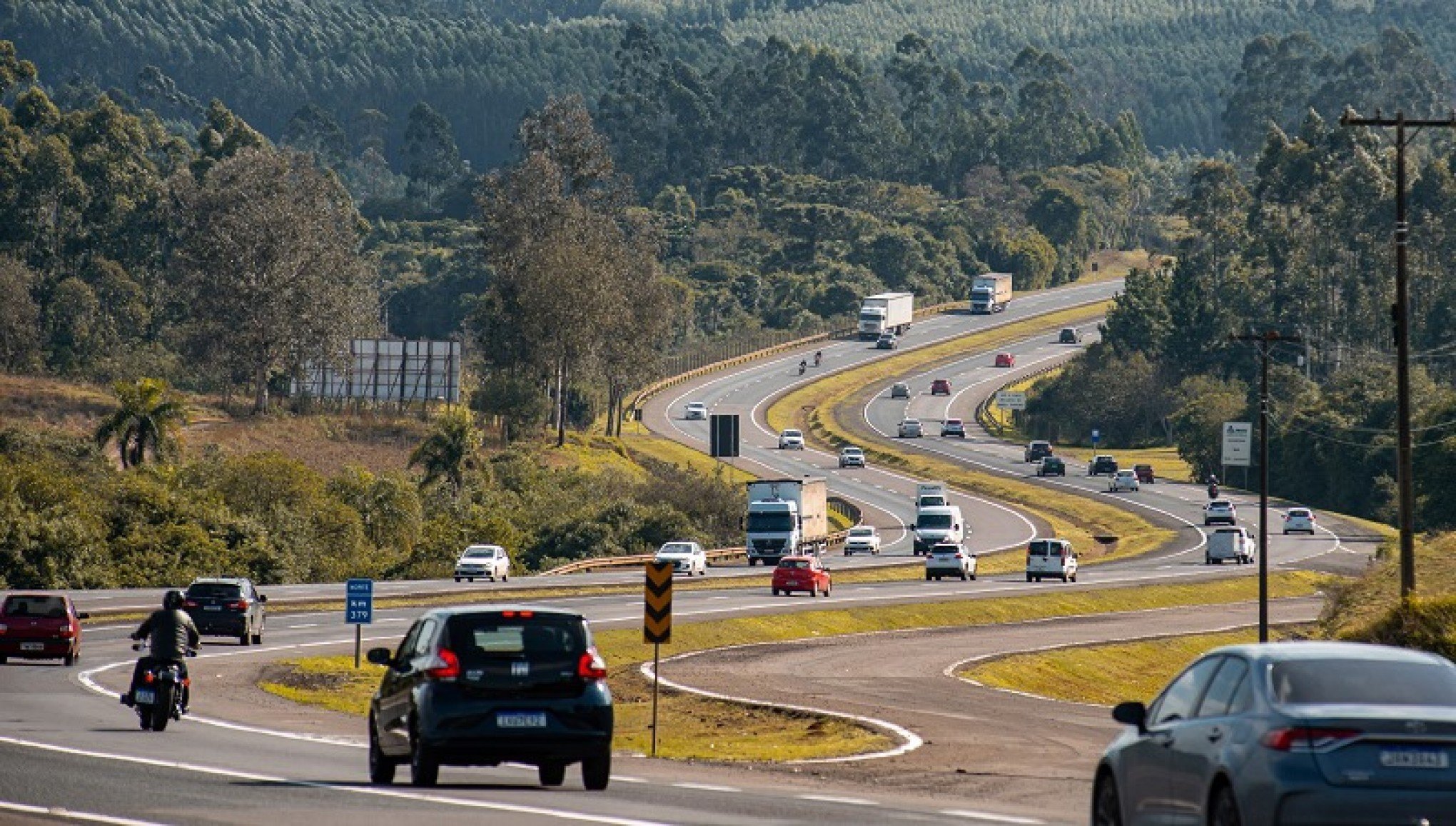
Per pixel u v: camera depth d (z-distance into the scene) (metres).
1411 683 46.94
